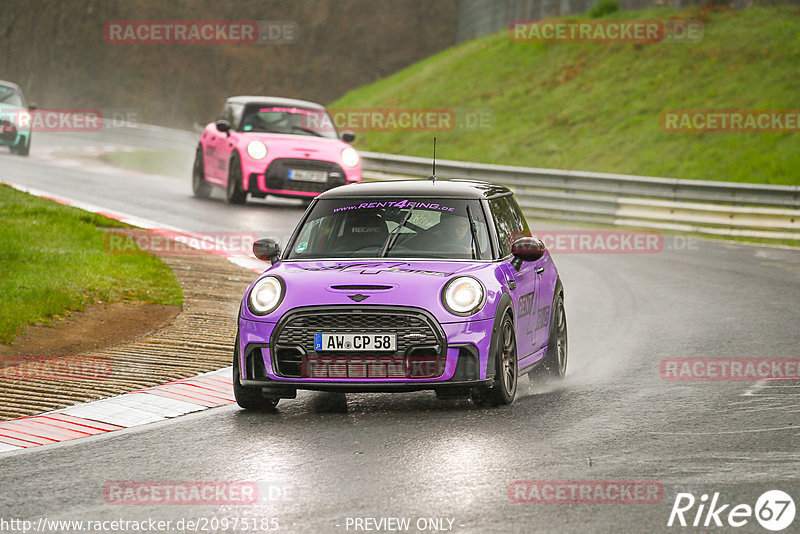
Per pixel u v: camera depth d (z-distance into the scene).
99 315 37.78
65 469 21.36
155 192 76.38
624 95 122.69
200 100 175.00
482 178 86.44
